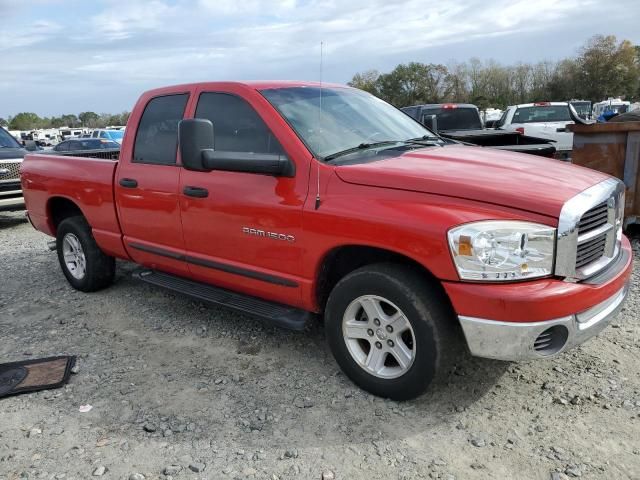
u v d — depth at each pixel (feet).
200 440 10.07
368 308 10.82
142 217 15.11
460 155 12.16
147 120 15.23
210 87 13.76
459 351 10.39
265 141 12.28
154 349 13.99
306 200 11.26
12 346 14.60
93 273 17.93
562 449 9.37
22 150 36.58
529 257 9.26
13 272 22.02
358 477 8.95
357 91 15.49
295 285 11.82
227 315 16.06
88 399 11.67
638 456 9.12
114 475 9.21
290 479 8.97
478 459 9.25
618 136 21.16
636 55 206.08
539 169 11.14
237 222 12.53
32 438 10.34
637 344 12.92
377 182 10.53
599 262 10.43
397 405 10.87
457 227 9.32
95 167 16.61
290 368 12.60
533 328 9.16
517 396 11.01
